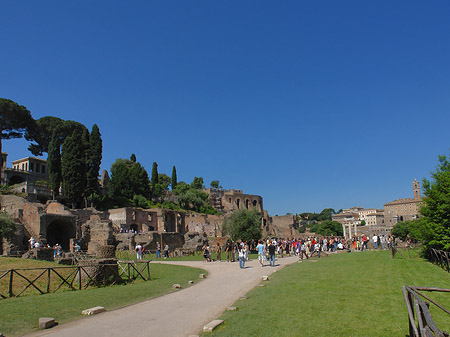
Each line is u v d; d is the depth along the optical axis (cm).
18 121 8712
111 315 1365
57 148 7881
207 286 2070
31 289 1992
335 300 1459
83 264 2200
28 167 9719
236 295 1741
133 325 1213
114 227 7256
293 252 4712
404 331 1030
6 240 4331
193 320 1269
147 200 10888
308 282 1939
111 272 2247
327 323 1141
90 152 8088
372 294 1547
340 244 5275
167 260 4228
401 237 12438
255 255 4600
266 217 13912
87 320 1293
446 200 2564
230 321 1222
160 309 1461
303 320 1188
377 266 2492
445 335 620
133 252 5216
